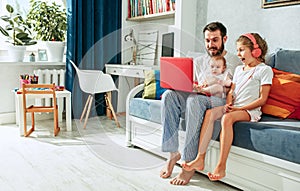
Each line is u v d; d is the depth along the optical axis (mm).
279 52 2236
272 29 2520
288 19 2396
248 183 1823
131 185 1945
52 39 3721
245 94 2008
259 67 2029
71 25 3650
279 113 2016
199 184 1983
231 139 1846
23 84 2902
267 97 1965
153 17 3703
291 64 2146
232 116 1850
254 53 2047
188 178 1983
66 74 3736
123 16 4078
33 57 3627
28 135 3010
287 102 2014
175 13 3193
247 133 1797
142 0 3820
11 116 3605
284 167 1619
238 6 2777
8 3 3670
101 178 2043
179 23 3139
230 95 2059
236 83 2092
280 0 2422
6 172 2111
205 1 3104
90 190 1867
